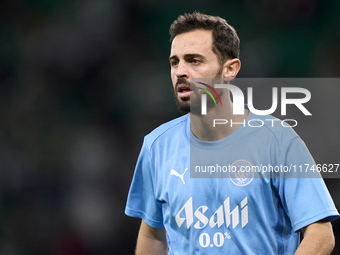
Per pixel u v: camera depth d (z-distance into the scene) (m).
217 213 8.77
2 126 36.59
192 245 8.92
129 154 37.03
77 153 36.44
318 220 8.31
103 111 37.97
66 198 34.88
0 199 34.12
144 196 10.10
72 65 38.31
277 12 38.88
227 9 39.25
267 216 8.64
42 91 37.69
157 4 39.38
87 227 33.72
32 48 38.22
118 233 33.97
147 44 39.19
